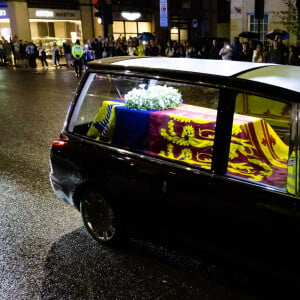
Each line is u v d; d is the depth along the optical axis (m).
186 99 3.69
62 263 3.80
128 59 3.96
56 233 4.37
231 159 3.01
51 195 5.38
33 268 3.74
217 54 16.78
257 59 13.50
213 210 2.97
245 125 3.09
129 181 3.50
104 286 3.43
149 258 3.81
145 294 3.30
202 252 3.17
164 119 3.41
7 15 29.22
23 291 3.42
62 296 3.33
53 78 19.33
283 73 3.08
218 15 37.81
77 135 4.02
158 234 3.46
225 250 3.00
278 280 2.76
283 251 2.67
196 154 3.17
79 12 31.48
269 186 2.76
